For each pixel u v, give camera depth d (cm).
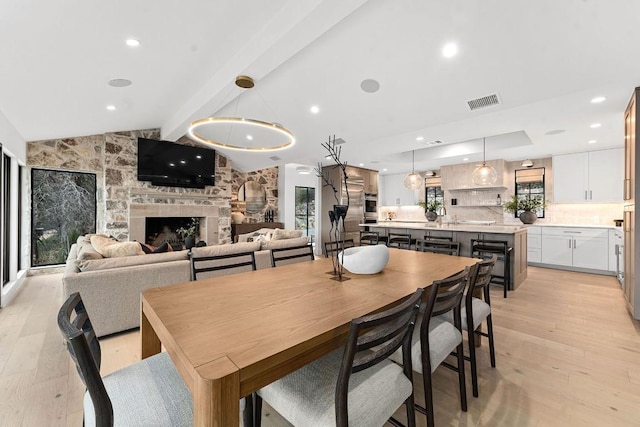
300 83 347
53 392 184
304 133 490
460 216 748
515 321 303
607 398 179
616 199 529
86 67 276
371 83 332
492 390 188
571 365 218
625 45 227
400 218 913
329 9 204
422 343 141
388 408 109
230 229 688
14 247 432
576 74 268
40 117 387
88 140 543
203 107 380
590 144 509
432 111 371
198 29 243
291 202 823
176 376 120
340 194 759
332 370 124
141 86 342
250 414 129
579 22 215
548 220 629
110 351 237
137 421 96
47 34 214
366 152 604
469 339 185
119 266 268
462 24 235
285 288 163
